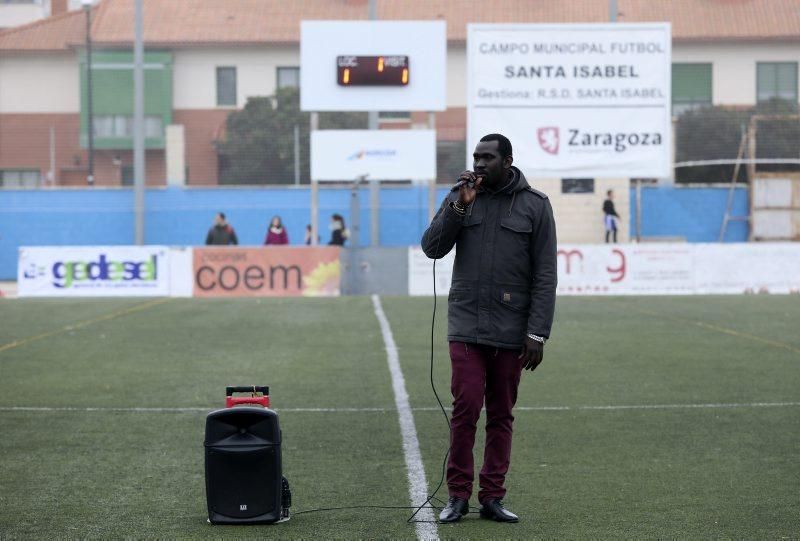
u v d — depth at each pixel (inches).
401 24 1137.4
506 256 290.8
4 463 359.9
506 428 294.8
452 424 292.5
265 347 642.2
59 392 495.2
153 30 2095.2
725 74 1998.0
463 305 292.2
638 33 1135.0
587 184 1584.6
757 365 564.7
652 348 628.4
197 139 1688.0
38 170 2119.8
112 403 468.1
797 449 376.8
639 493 319.3
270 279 1071.6
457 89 1968.5
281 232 1246.9
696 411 446.3
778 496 313.4
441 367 565.0
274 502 282.4
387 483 333.1
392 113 1948.8
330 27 1135.6
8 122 2112.5
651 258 1075.3
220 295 1074.1
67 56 2118.6
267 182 1657.2
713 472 344.8
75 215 1617.9
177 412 448.5
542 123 1143.0
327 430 413.1
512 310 291.1
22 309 855.1
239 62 2108.8
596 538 270.8
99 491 322.7
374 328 726.5
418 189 1625.2
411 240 1625.2
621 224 1583.4
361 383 518.0
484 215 293.6
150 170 2129.7
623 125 1143.0
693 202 1619.1
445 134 1847.9
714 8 2011.6
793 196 1612.9
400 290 1091.9
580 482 333.7
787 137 1640.0
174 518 291.1
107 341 667.4
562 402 468.4
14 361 589.6
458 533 276.4
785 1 2021.4
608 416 438.0
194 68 2105.1
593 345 642.2
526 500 312.7
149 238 1622.8
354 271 1094.4
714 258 1077.8
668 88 1138.0
